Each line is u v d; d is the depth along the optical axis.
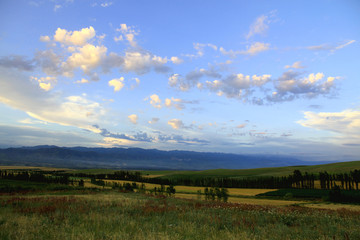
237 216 15.41
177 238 8.59
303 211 20.89
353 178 122.62
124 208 17.08
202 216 14.29
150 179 177.88
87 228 9.92
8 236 8.41
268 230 10.88
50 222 11.10
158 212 15.69
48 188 77.06
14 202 20.41
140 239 8.19
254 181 149.75
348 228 11.72
